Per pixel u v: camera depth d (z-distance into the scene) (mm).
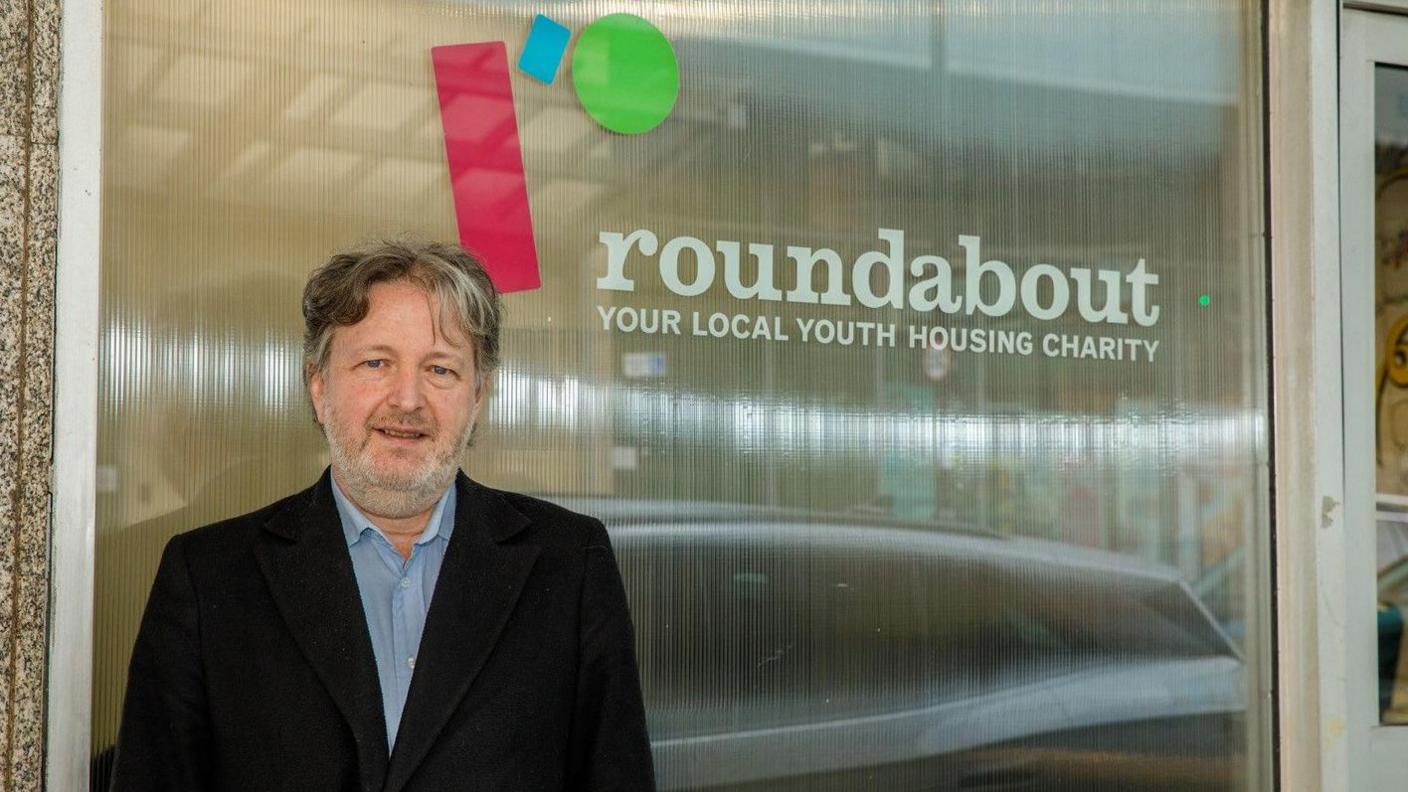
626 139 2500
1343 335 3016
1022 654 2734
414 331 1789
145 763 1701
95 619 2127
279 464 2256
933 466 2689
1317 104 2945
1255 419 2945
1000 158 2781
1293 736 2896
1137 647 2820
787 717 2555
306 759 1703
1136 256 2877
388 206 2340
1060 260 2816
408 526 1872
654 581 2480
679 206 2531
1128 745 2803
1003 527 2736
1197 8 2947
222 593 1763
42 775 2037
